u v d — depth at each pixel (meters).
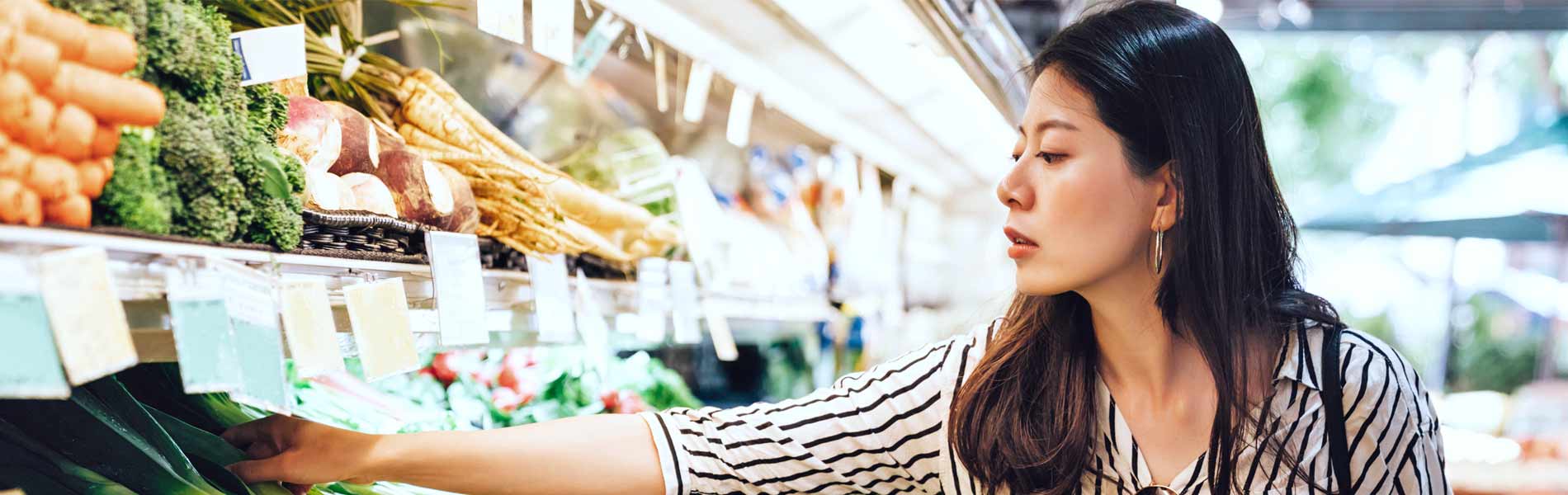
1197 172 1.10
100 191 0.65
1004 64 2.17
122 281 0.65
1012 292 1.35
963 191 4.12
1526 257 9.78
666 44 2.19
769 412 1.26
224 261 0.74
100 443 0.88
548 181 1.66
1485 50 11.72
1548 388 6.98
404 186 1.30
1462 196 7.16
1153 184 1.11
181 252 0.70
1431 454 1.18
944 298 4.20
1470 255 9.85
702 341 3.38
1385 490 1.15
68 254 0.58
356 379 1.83
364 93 1.52
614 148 2.24
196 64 0.74
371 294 0.97
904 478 1.29
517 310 1.58
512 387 2.21
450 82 2.08
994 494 1.25
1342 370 1.16
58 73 0.60
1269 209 1.19
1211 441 1.16
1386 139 13.05
